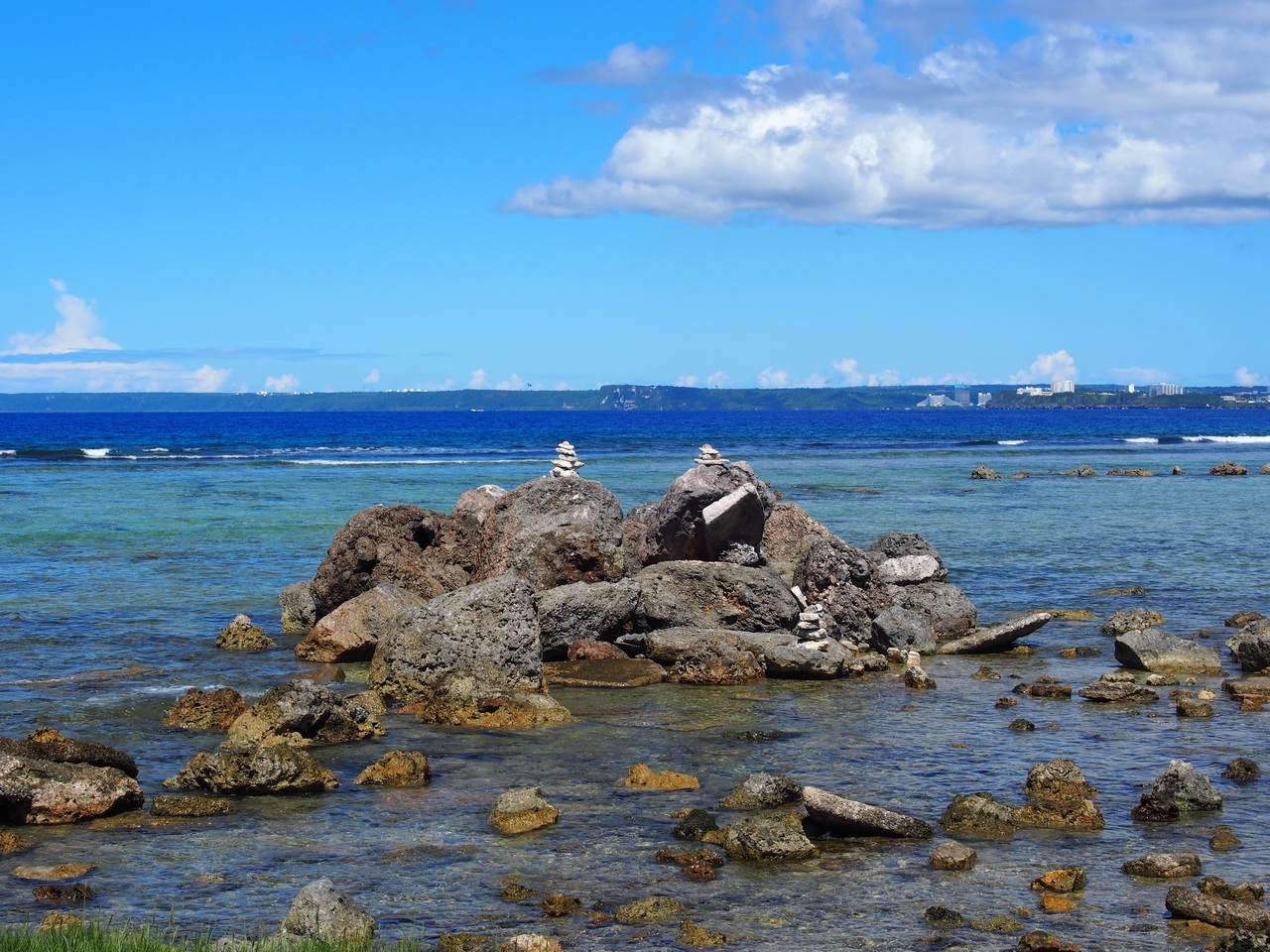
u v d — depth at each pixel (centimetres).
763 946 866
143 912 927
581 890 977
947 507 4828
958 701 1667
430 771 1306
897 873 1015
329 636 1917
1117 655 1944
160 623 2253
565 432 15750
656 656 1911
